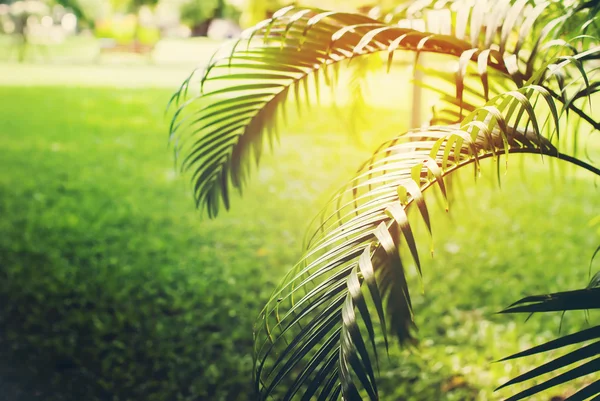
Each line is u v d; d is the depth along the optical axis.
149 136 10.29
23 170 7.81
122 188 7.18
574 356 1.31
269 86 2.33
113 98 14.60
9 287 4.34
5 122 11.02
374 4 3.35
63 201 6.54
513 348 3.63
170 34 39.72
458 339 3.78
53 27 33.47
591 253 5.18
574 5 1.98
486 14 1.98
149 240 5.49
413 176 1.45
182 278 4.70
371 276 1.29
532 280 4.64
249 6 8.86
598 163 7.98
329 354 1.34
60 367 3.44
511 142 1.74
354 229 1.43
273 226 5.97
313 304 1.37
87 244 5.32
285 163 8.48
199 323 3.93
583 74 1.50
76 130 10.61
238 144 2.47
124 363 3.49
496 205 6.50
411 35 1.80
